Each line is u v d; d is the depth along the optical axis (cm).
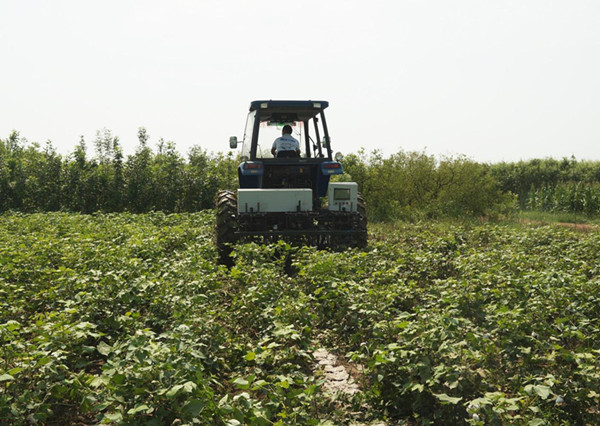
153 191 2034
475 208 1933
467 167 1955
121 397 321
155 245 945
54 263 842
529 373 404
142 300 576
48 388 358
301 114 1002
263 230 864
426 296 620
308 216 862
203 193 2056
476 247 1093
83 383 374
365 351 482
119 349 377
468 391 362
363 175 1941
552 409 354
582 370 370
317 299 621
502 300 581
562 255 898
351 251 841
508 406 316
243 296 598
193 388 317
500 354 442
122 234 1142
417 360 391
